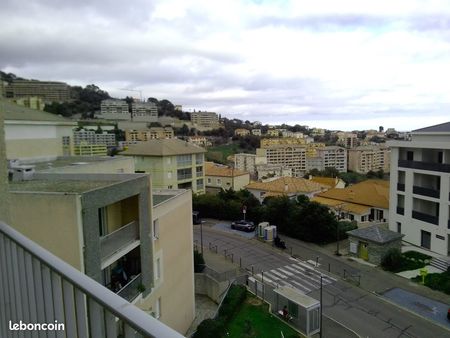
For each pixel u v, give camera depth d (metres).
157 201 17.05
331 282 25.83
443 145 28.78
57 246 9.70
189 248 19.62
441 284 24.41
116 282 12.93
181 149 50.56
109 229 12.87
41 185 12.27
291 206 37.88
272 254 31.69
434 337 18.88
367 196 43.00
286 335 18.75
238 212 42.47
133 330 1.89
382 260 28.58
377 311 21.67
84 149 79.69
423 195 30.73
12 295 3.52
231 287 23.45
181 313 18.25
